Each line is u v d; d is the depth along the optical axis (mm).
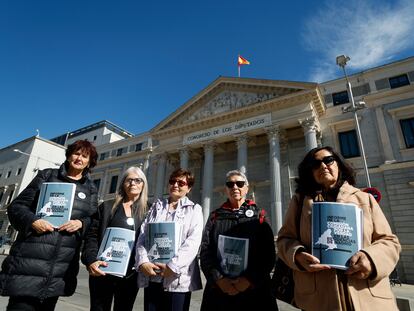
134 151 38031
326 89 25625
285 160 24594
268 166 25562
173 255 3533
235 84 27047
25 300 3072
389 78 22812
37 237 3271
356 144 22141
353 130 22719
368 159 21203
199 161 29844
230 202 4148
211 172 24703
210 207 23266
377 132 21516
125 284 3879
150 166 34938
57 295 3230
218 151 28859
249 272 3326
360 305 2316
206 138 26359
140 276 3803
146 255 3639
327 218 2584
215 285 3357
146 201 4434
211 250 3695
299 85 22859
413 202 18312
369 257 2326
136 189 4258
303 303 2629
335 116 23812
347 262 2379
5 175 51125
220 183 27594
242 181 4094
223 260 3449
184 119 29375
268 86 24797
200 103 28875
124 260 3672
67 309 6879
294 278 2863
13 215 3361
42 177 3799
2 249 24281
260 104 24016
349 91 17328
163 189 27656
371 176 20484
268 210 23844
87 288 10570
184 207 4188
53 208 3438
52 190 3531
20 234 3322
